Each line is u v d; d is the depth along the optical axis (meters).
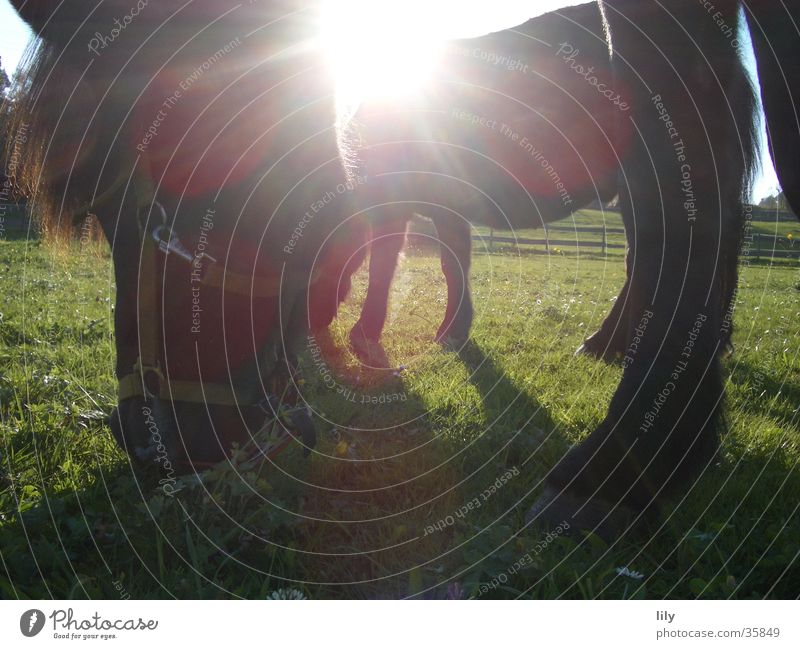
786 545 1.92
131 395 1.78
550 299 6.73
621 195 2.34
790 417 3.19
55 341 4.16
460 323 4.42
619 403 1.96
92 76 1.69
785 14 1.84
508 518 2.15
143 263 1.67
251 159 1.57
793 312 6.02
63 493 2.18
